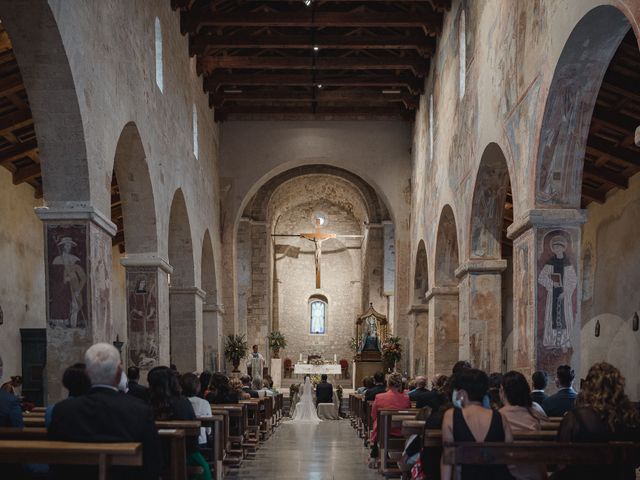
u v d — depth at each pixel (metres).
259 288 29.97
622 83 13.69
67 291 10.34
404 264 26.28
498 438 4.69
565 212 10.20
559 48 9.23
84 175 10.30
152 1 15.12
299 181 32.06
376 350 29.02
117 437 4.26
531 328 10.38
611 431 4.73
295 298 36.88
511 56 11.70
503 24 12.28
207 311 24.42
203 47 20.28
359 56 24.83
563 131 9.97
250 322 29.91
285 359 35.06
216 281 24.66
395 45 21.27
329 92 24.88
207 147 23.67
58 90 9.77
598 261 18.95
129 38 12.98
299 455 13.44
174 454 5.89
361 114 26.64
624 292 17.38
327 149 26.72
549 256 10.29
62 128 10.05
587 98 9.70
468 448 4.53
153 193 14.59
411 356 24.34
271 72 25.86
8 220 16.81
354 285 36.00
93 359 4.43
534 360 10.26
